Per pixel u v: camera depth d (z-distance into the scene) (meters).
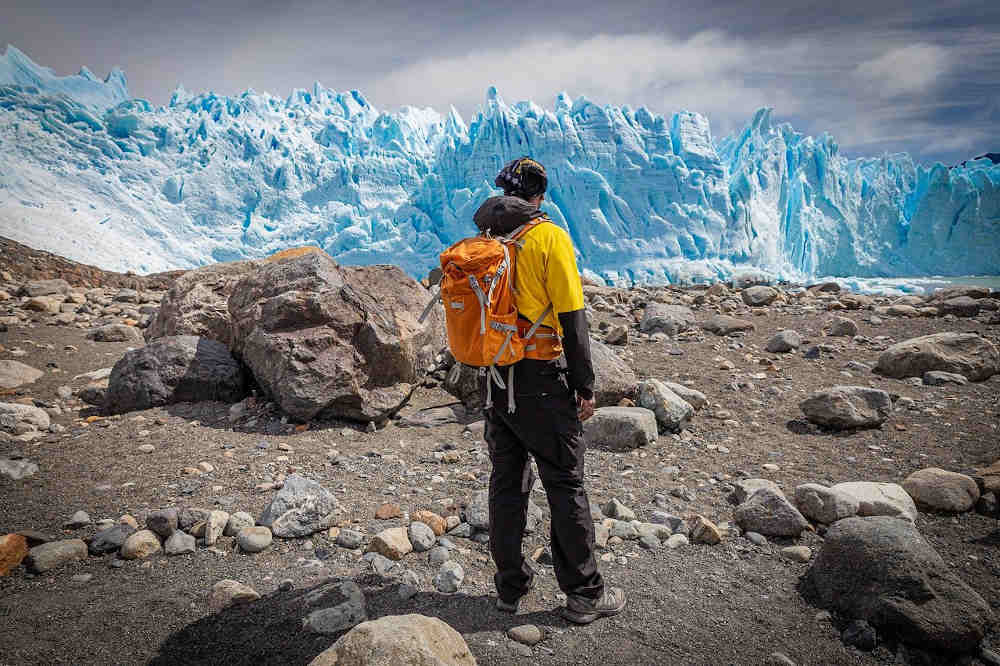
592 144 118.44
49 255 10.87
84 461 3.49
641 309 8.65
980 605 2.04
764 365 5.71
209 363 4.58
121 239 126.19
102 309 7.73
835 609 2.22
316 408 4.14
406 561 2.57
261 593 2.29
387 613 2.19
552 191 116.56
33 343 6.10
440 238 122.62
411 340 4.64
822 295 9.44
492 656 1.95
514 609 2.22
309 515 2.78
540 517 2.99
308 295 4.38
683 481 3.47
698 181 120.88
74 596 2.25
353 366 4.32
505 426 2.18
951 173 144.50
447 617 2.18
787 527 2.79
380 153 178.25
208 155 160.62
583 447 2.16
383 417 4.41
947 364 5.11
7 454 3.55
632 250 114.62
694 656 1.97
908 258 147.75
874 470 3.50
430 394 5.12
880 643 2.04
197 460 3.53
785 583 2.43
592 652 1.98
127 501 3.03
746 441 4.05
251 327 4.55
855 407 4.13
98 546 2.56
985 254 138.88
